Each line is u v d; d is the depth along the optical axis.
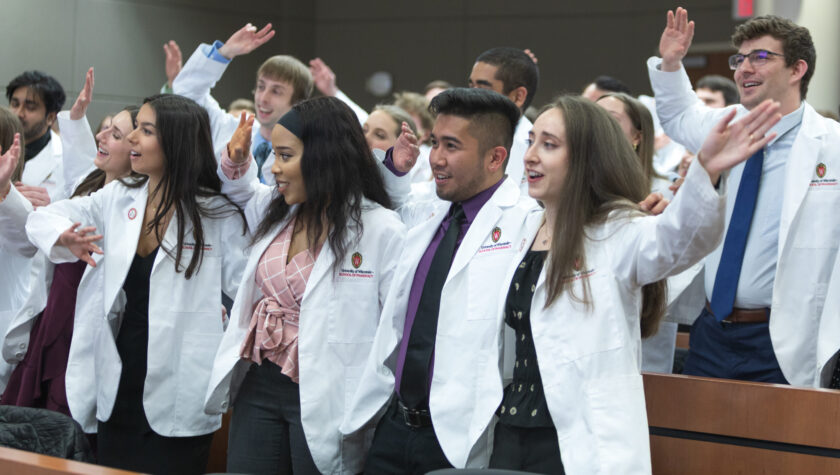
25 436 3.41
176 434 3.74
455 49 12.23
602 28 11.70
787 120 3.96
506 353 3.05
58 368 4.21
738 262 3.97
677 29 4.45
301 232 3.58
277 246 3.58
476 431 2.97
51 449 3.41
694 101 4.51
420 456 3.19
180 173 3.79
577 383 2.75
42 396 4.29
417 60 12.37
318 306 3.45
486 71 4.90
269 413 3.50
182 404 3.75
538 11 11.94
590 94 6.71
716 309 4.02
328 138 3.50
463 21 12.20
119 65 10.61
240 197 3.90
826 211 3.81
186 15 11.20
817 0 7.39
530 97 4.98
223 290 4.00
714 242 2.60
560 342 2.80
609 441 2.67
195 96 4.78
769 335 3.90
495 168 3.28
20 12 9.79
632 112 4.77
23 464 2.44
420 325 3.23
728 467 3.17
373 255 3.54
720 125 2.51
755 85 3.99
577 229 2.82
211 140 3.95
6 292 4.82
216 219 3.88
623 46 11.61
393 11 12.43
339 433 3.41
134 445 3.81
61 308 4.22
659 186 5.03
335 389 3.43
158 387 3.72
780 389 3.10
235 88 11.67
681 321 4.38
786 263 3.82
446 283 3.17
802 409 3.07
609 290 2.77
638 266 2.72
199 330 3.80
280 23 12.27
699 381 3.23
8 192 3.95
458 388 3.06
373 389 3.33
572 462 2.70
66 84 10.20
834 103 7.41
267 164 5.28
